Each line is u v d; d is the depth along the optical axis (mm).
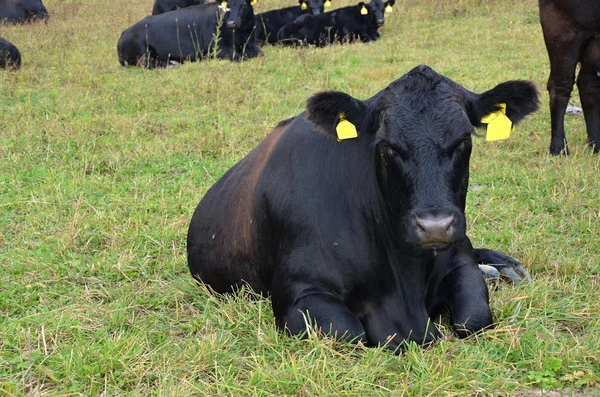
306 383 3947
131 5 25516
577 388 3959
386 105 4402
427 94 4387
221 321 4848
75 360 4289
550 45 8711
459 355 4211
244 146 9406
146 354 4371
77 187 7930
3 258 6184
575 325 4773
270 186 4969
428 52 15422
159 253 6258
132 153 9141
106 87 12891
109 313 5055
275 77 13523
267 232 4969
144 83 13289
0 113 11102
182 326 4918
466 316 4582
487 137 4629
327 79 12883
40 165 8727
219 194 5676
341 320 4395
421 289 4672
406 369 4109
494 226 6801
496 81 12438
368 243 4613
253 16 16594
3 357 4484
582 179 7770
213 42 16562
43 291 5562
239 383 4027
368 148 4660
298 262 4676
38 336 4660
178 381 4098
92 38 18922
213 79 12992
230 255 5379
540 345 4297
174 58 16500
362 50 16266
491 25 17875
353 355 4301
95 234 6695
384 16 19391
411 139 4215
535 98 4480
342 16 18672
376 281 4633
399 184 4238
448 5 19859
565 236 6512
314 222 4676
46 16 22703
